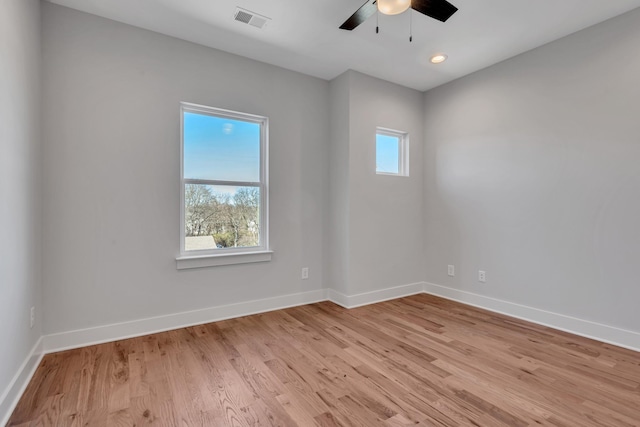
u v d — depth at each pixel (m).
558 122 2.80
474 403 1.73
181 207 2.85
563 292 2.78
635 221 2.38
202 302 2.93
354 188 3.46
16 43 1.79
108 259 2.51
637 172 2.37
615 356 2.27
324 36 2.77
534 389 1.86
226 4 2.34
